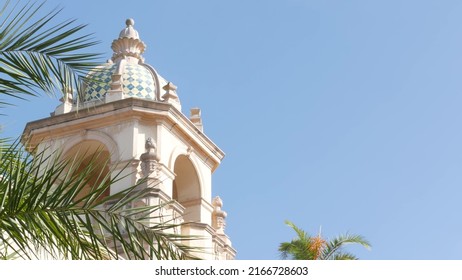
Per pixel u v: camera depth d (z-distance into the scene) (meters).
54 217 8.98
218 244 29.59
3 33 9.62
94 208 9.23
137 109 28.61
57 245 9.51
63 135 28.88
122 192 9.29
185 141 30.20
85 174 9.32
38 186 8.96
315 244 29.62
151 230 9.41
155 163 27.38
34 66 9.79
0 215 8.77
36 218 8.82
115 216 9.24
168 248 9.48
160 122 28.97
